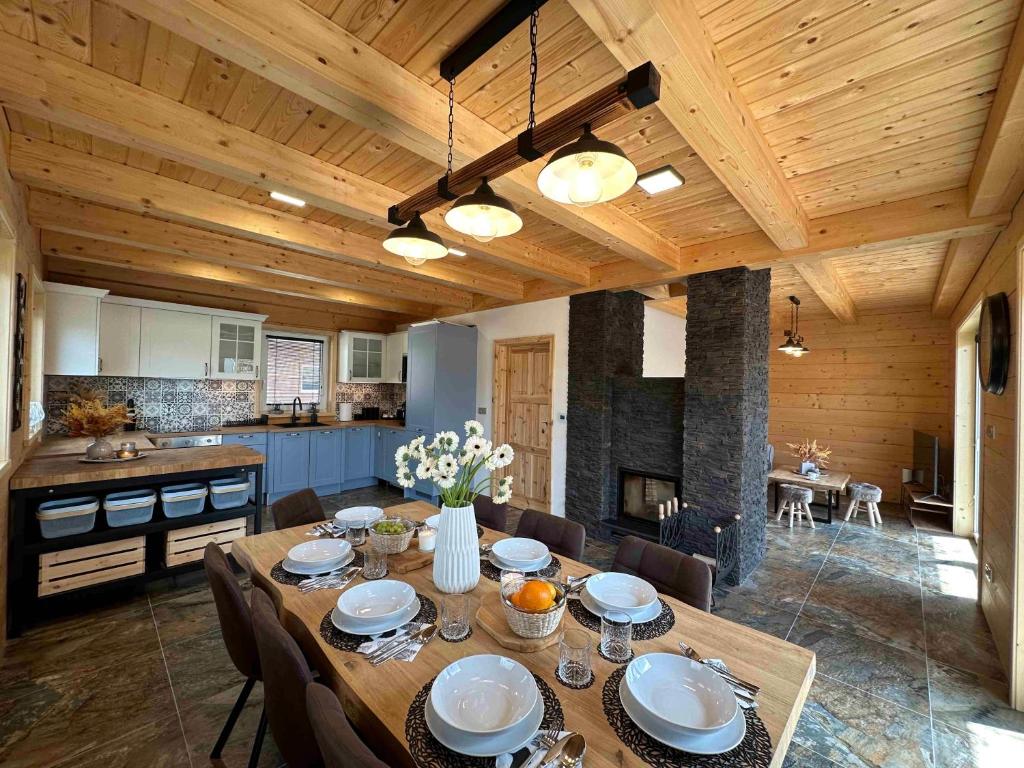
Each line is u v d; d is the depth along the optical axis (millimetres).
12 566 2379
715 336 3391
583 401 4336
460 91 1734
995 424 2543
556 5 1319
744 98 1729
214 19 1210
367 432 6020
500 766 865
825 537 4406
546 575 1769
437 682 1057
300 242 3072
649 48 1286
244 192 2680
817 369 6418
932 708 1996
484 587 1668
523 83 1682
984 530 2859
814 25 1381
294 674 1152
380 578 1714
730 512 3295
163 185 2484
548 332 4695
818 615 2824
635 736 943
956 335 4582
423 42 1492
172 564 2998
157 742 1716
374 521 2309
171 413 4898
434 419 5133
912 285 4641
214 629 2506
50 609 2691
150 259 3641
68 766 1596
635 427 4066
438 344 5164
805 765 1683
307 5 1364
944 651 2439
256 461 3344
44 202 2625
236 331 4969
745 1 1314
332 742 767
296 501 2512
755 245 3131
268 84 1708
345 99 1511
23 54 1493
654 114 1808
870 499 4773
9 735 1726
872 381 6020
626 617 1260
